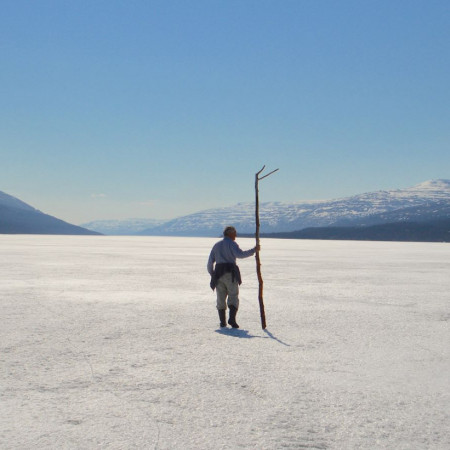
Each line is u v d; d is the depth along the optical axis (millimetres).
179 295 13195
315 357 6707
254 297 12984
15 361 6379
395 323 9281
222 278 8859
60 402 4859
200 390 5254
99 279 17375
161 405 4785
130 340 7699
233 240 9023
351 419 4449
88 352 6895
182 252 41281
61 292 13672
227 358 6617
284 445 3877
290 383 5527
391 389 5336
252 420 4410
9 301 11859
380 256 36281
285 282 16797
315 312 10562
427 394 5176
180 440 3967
